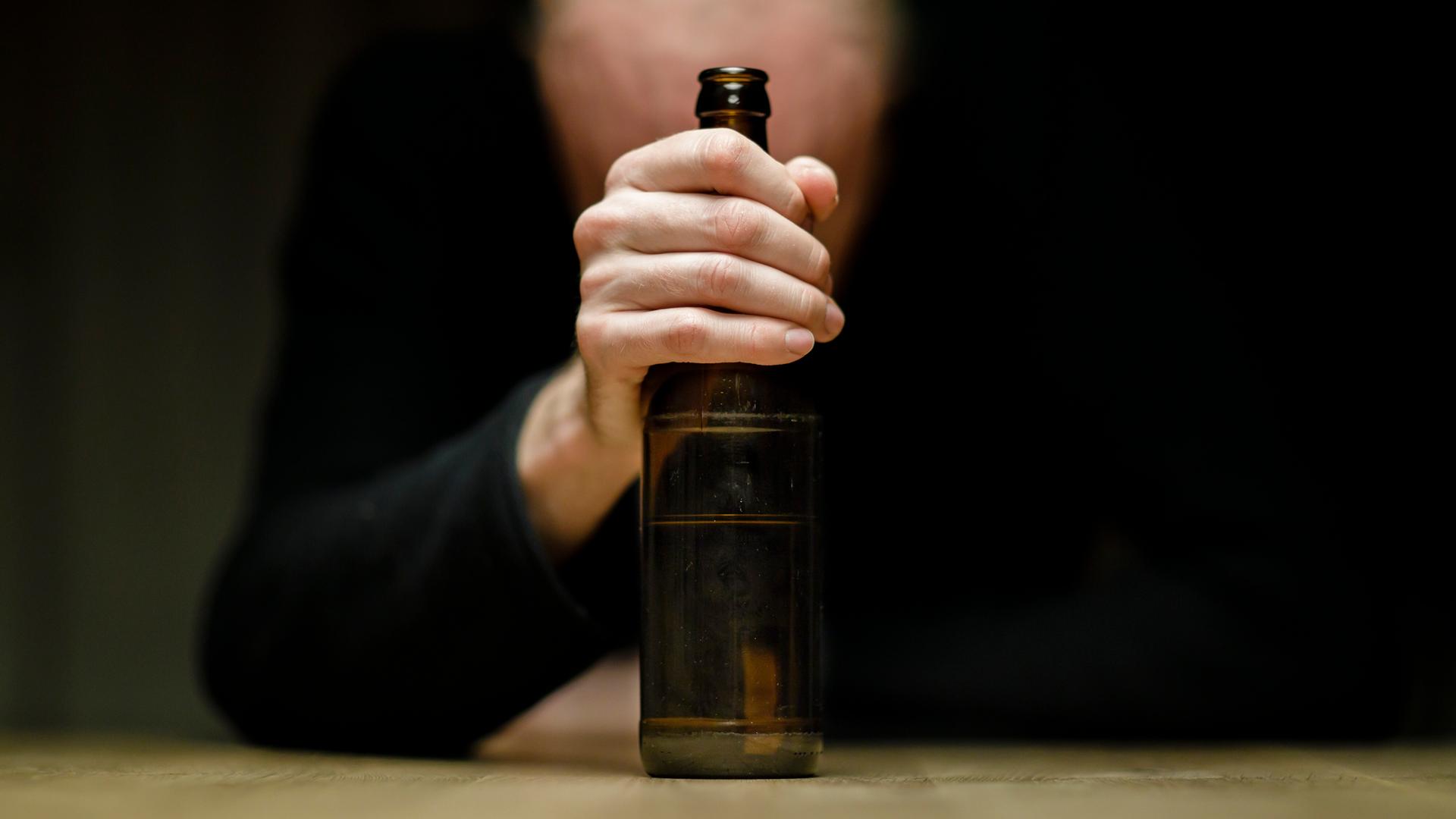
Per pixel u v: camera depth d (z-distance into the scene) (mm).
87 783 859
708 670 856
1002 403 1405
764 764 857
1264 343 1401
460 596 1014
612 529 1016
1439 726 1812
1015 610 1354
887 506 1425
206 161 2557
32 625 2592
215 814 748
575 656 1012
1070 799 786
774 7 1165
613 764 973
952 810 750
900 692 1298
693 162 853
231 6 2539
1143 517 1373
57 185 2568
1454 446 1829
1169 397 1356
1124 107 1435
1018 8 1357
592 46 1175
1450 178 1798
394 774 898
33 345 2582
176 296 2570
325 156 1454
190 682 2592
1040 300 1369
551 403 1001
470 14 2486
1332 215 1771
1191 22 1539
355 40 2525
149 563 2592
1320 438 1808
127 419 2584
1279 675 1297
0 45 2543
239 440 2568
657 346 851
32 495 2588
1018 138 1349
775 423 861
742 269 847
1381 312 1803
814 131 1176
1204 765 943
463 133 1400
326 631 1092
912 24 1278
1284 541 1334
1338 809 759
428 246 1414
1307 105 1732
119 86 2557
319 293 1416
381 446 1352
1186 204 1427
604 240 866
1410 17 1753
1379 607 1351
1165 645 1303
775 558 860
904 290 1370
